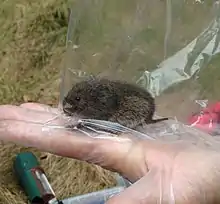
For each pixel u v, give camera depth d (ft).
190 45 1.33
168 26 1.37
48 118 1.21
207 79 1.31
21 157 1.83
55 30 2.39
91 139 1.11
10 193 1.80
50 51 2.32
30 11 2.45
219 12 1.33
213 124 1.27
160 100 1.30
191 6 1.36
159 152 1.03
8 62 2.28
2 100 2.14
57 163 1.92
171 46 1.36
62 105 1.25
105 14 1.41
